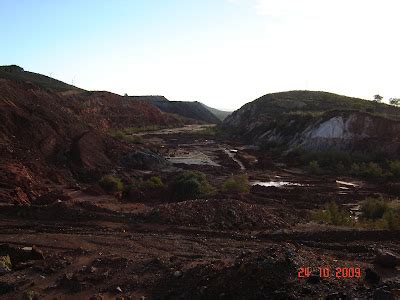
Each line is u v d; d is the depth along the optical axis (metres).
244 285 9.07
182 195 24.62
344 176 36.06
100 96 80.62
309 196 27.62
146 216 18.33
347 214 21.56
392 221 17.81
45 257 13.58
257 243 15.70
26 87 47.34
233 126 82.19
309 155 42.16
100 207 19.22
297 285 8.58
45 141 31.28
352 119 44.69
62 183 27.12
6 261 12.85
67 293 11.01
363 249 14.83
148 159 35.75
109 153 34.66
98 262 12.88
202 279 10.17
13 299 10.76
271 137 55.97
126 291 10.94
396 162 36.22
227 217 18.19
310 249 14.95
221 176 34.94
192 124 103.00
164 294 10.38
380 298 7.85
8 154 26.77
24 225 17.17
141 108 89.56
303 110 67.94
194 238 16.02
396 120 42.78
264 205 24.12
